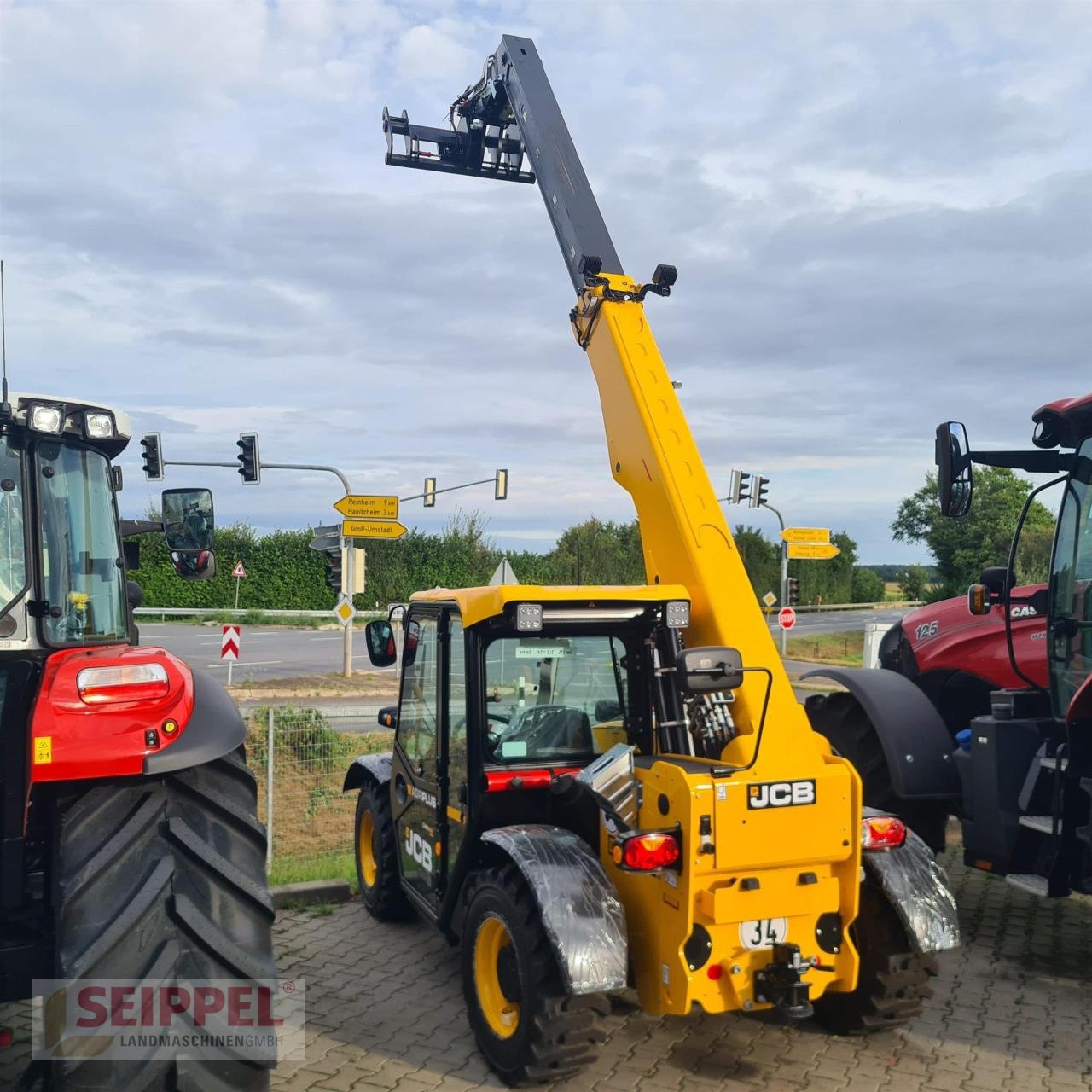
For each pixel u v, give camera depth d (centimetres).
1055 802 512
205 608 4209
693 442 481
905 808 608
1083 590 546
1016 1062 424
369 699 1941
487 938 426
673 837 371
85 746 309
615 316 523
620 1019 462
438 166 864
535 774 448
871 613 6109
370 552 4328
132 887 300
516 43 753
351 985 509
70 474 375
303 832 865
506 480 2720
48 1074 301
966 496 543
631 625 461
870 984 427
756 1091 396
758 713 400
